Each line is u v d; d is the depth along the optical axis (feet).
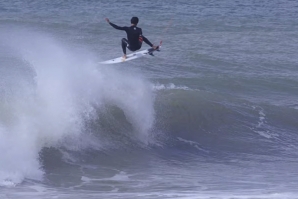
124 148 167.84
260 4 597.11
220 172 148.87
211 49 337.31
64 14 462.60
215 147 181.88
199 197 112.37
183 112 202.28
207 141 186.91
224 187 127.85
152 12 492.95
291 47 360.89
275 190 123.44
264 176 144.36
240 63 304.30
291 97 248.32
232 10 536.42
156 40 361.71
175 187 127.65
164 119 195.00
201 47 341.62
